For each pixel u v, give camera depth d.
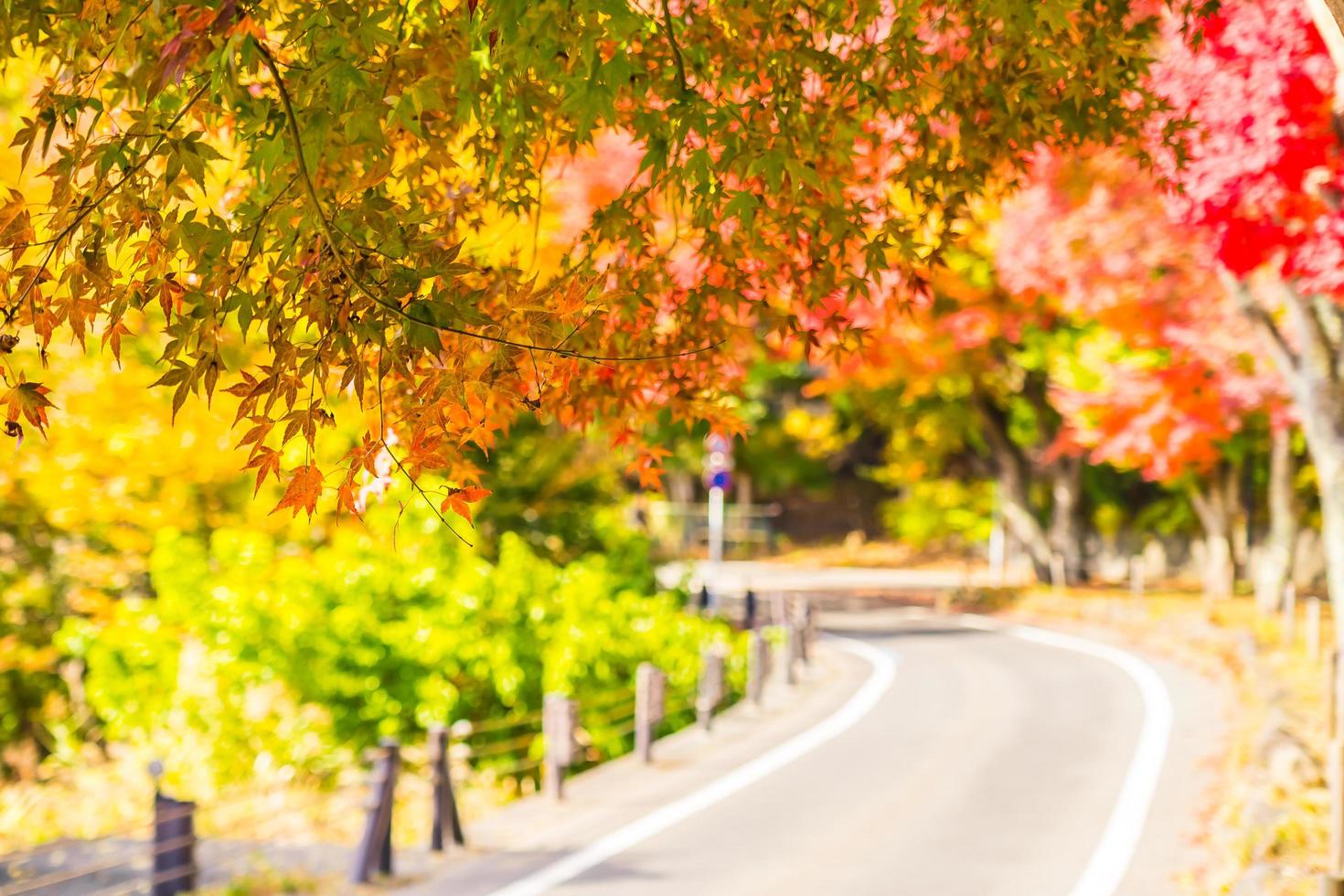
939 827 14.38
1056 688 25.48
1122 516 56.56
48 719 22.20
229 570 18.58
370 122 4.27
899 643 34.38
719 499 42.94
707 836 14.16
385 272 4.12
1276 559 36.59
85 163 4.34
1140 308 23.25
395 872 12.88
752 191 6.37
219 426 14.88
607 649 21.62
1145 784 16.45
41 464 14.73
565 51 4.92
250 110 4.43
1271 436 38.72
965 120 6.60
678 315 6.73
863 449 76.38
